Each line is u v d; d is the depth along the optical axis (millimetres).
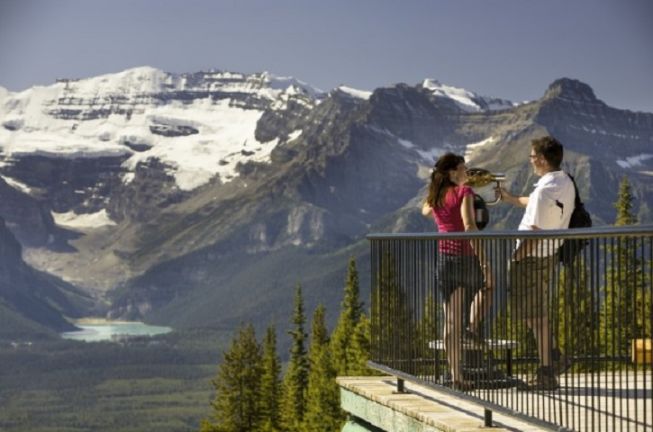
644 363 6379
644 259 6430
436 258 10156
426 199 11070
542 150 10039
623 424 7613
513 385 8930
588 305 7184
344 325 101500
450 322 9922
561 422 7578
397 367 11375
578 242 7461
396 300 11359
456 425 8914
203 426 119062
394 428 10562
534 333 8719
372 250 12203
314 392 100688
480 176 10859
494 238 8781
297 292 115250
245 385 117562
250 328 119250
